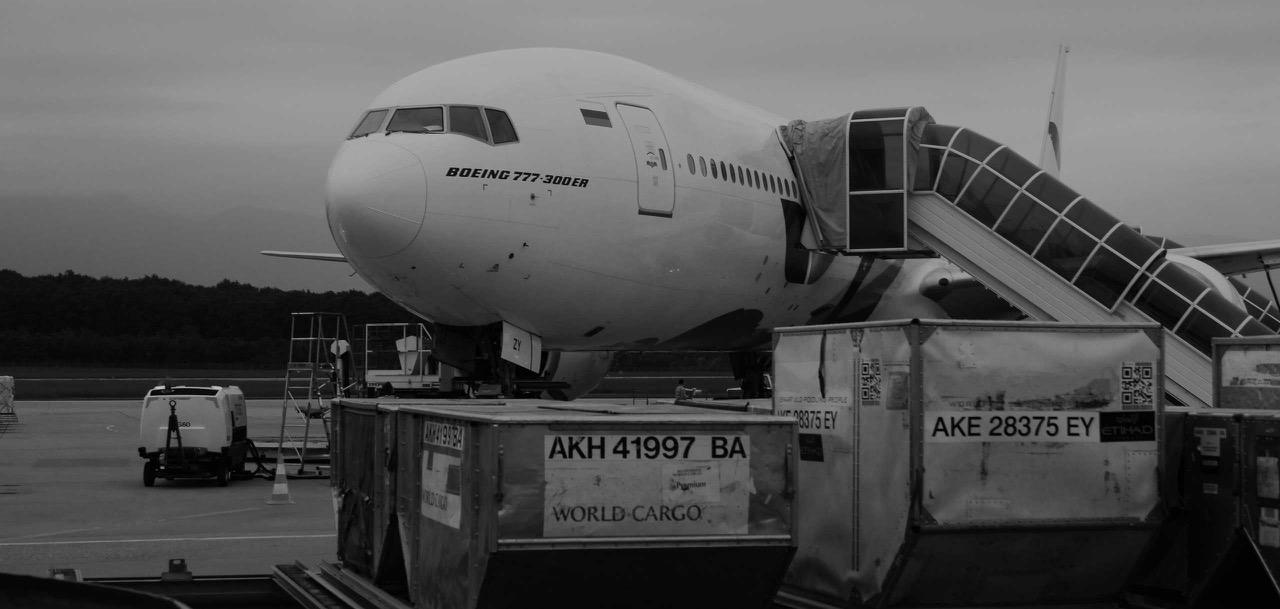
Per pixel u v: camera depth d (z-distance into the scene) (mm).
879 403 8273
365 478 10156
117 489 21125
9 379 47406
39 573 11844
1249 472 8516
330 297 117438
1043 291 18562
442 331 16875
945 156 19406
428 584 8273
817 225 19891
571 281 15859
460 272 14883
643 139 16703
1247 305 24875
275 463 26266
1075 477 8258
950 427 7977
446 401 11133
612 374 77375
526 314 15891
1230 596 9023
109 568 12477
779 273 19516
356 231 14445
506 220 14945
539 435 7117
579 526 7152
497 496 7016
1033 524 8094
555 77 16422
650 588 7492
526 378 16625
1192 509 8992
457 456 7672
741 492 7441
